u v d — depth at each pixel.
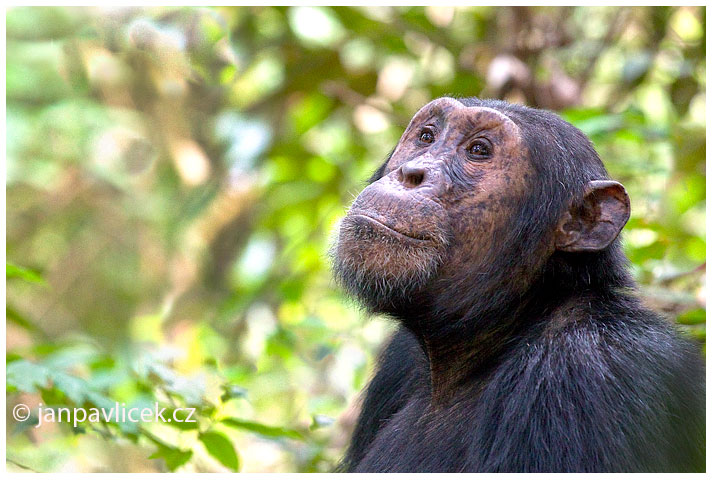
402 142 8.05
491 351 7.57
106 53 16.97
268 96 15.61
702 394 6.86
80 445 11.68
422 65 15.73
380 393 8.54
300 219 15.52
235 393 8.70
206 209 17.62
